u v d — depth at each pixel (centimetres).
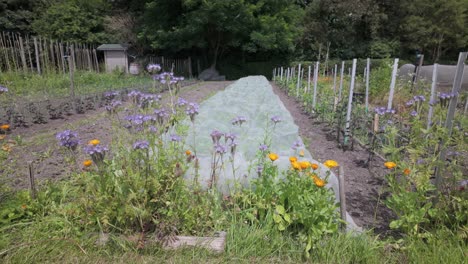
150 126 228
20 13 2273
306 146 486
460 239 215
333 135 576
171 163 226
